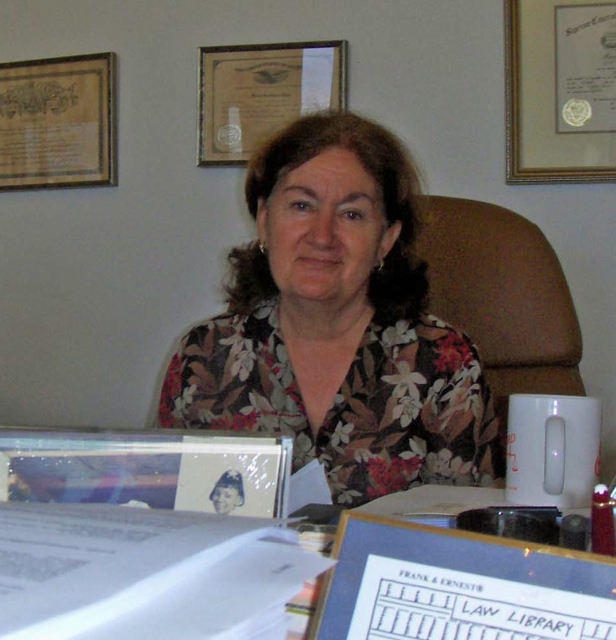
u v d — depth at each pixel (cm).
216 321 112
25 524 32
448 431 102
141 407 177
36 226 184
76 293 181
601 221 159
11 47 186
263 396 104
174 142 175
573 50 158
